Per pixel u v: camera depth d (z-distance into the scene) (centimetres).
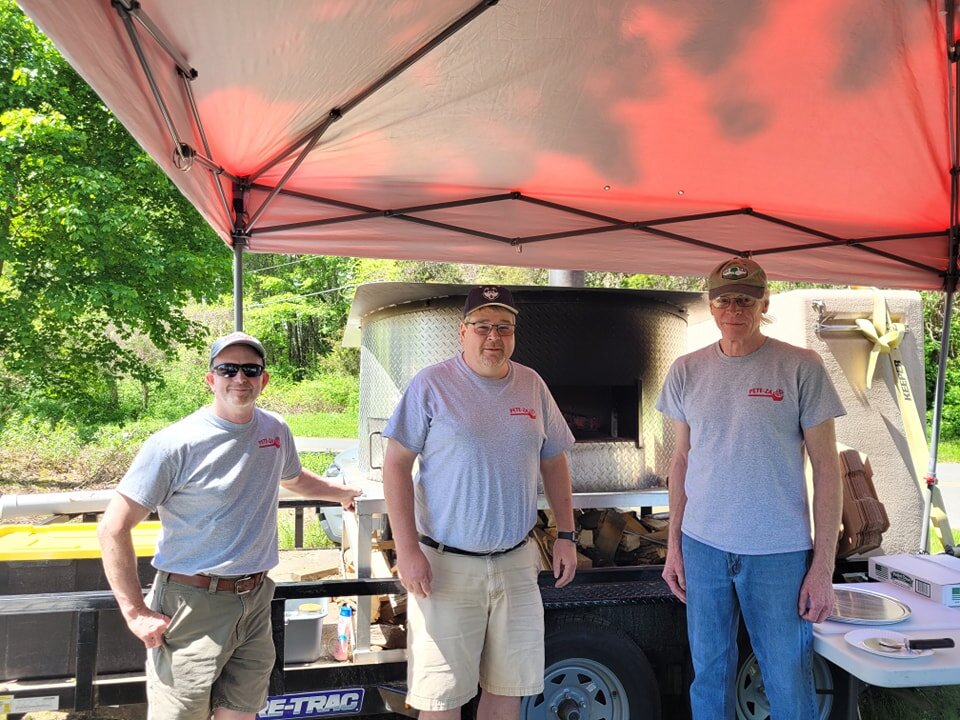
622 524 368
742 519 258
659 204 400
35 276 1130
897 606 302
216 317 2570
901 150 335
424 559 258
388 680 301
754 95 291
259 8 212
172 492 241
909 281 441
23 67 1066
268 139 305
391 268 2128
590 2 231
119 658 289
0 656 283
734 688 273
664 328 364
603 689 311
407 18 227
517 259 435
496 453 259
